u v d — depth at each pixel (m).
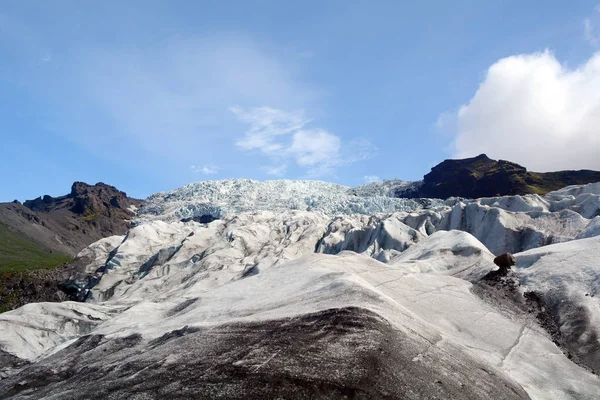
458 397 11.44
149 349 15.98
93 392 11.64
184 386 10.75
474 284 25.89
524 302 23.36
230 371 11.18
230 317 18.53
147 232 92.94
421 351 13.21
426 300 21.83
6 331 33.47
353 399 10.08
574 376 16.39
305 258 27.94
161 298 58.06
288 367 11.13
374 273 24.83
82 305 40.94
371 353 12.09
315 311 14.95
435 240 36.56
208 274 67.06
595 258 25.44
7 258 119.50
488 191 176.75
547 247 29.52
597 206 58.56
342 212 144.00
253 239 87.06
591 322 20.02
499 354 17.36
